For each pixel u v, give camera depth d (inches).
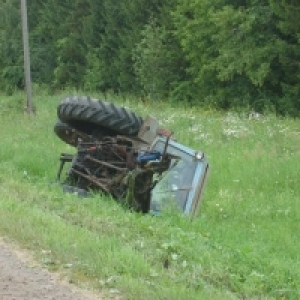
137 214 607.2
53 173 812.0
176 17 1847.9
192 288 392.5
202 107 1689.2
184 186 649.6
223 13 1561.3
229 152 984.3
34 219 514.3
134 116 672.4
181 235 515.8
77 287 380.5
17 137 1164.5
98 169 668.1
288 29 1515.7
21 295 360.2
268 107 1497.3
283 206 736.3
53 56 2554.1
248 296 406.9
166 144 638.5
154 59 1908.2
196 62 1797.5
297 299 413.1
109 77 2203.5
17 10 2620.6
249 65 1528.1
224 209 717.3
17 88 2586.1
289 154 955.3
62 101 693.3
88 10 2379.4
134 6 2063.2
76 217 557.9
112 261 414.3
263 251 531.8
